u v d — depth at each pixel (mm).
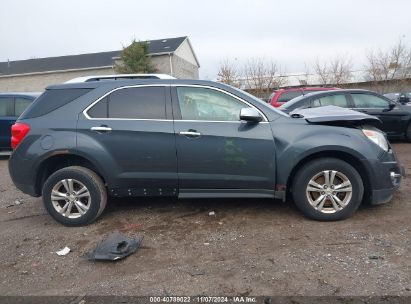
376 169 4000
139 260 3426
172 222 4293
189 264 3301
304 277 2973
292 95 10703
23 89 35656
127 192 4270
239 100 4156
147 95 4223
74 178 4199
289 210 4484
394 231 3744
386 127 8797
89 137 4152
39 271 3318
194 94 4203
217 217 4375
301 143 3979
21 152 4281
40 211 4996
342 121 4137
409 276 2906
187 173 4141
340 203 4031
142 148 4125
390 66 32500
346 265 3119
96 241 3883
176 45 35406
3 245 3904
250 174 4098
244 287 2885
